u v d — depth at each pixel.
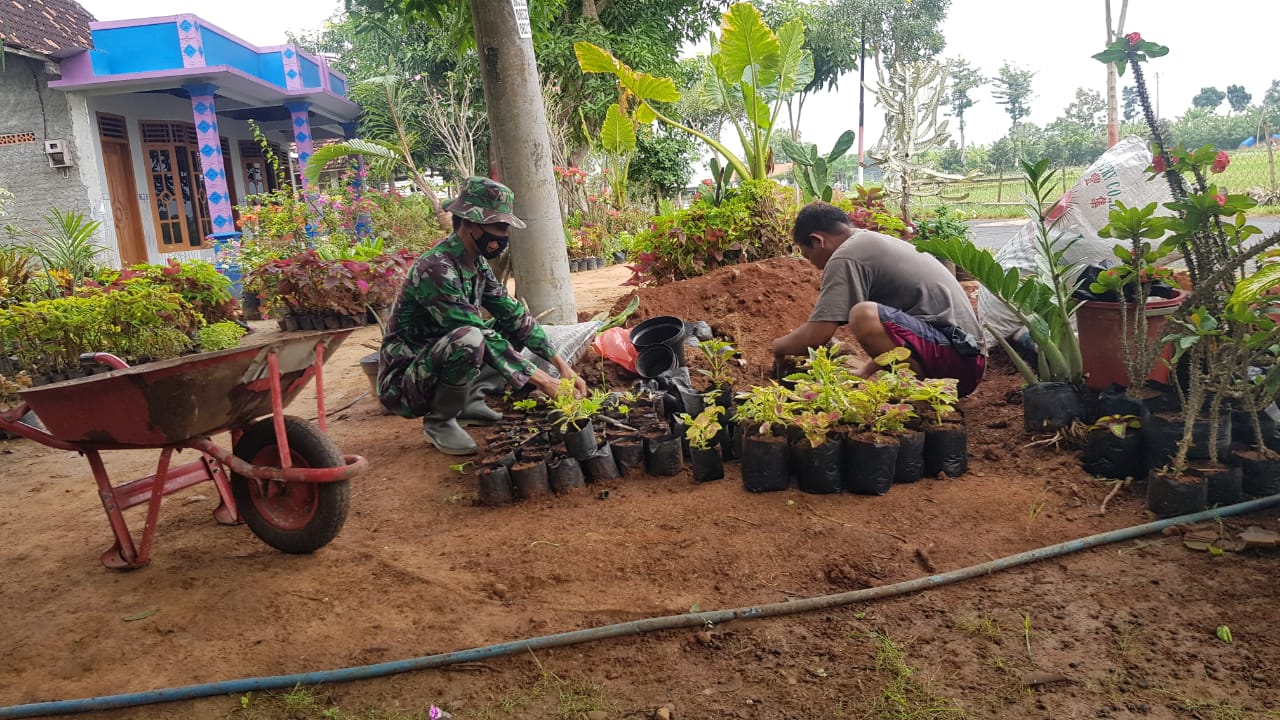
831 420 3.42
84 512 4.01
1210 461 3.11
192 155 16.36
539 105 5.52
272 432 3.27
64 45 12.41
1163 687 2.12
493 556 3.14
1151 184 4.77
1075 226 4.92
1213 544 2.80
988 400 4.47
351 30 22.75
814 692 2.21
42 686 2.49
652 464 3.83
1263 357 3.17
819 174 9.66
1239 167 21.22
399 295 4.12
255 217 12.14
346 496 3.15
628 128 13.79
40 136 12.88
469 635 2.61
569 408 3.80
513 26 5.33
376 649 2.56
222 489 3.64
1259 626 2.35
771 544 3.05
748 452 3.53
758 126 9.21
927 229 9.39
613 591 2.81
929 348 3.90
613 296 9.88
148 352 7.14
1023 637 2.38
